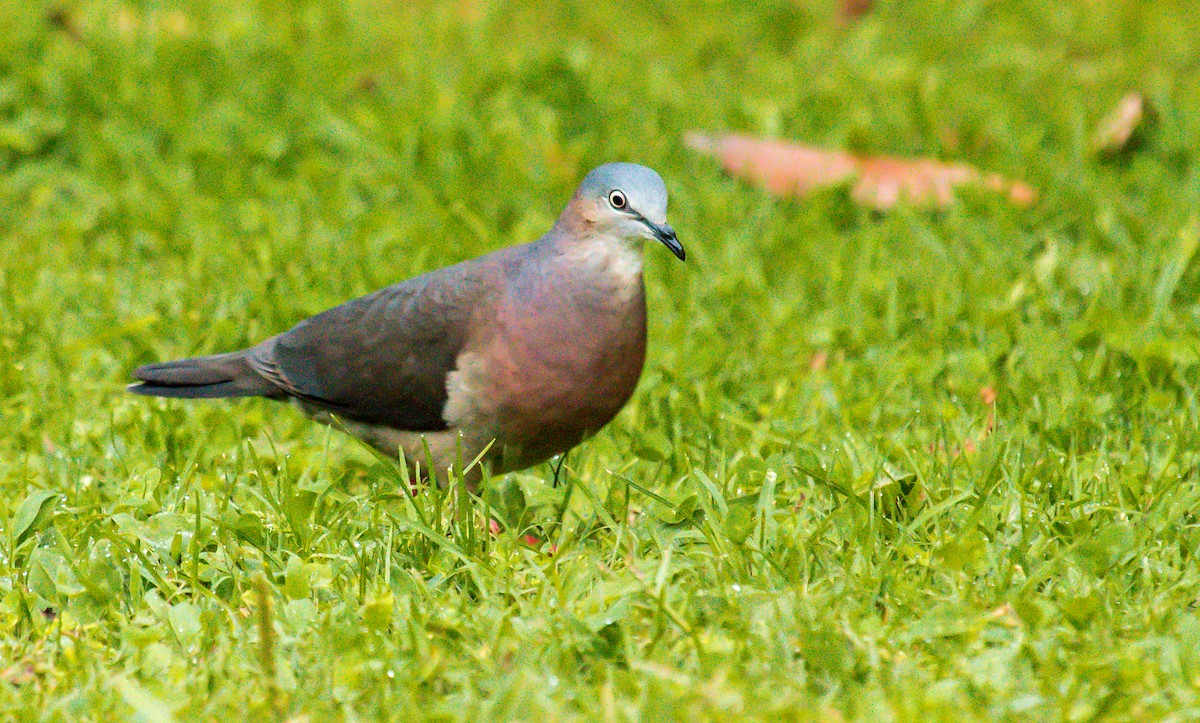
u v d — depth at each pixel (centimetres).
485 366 912
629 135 1623
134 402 1118
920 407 1070
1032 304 1252
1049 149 1612
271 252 1341
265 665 729
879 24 1952
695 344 1209
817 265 1360
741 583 829
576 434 944
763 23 2016
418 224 1403
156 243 1405
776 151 1530
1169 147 1562
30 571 848
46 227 1437
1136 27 1978
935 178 1499
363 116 1628
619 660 763
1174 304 1263
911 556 852
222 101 1695
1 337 1191
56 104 1658
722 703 693
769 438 1020
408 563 871
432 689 748
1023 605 775
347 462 1011
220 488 971
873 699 709
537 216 1434
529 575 847
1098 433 1020
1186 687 720
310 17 1980
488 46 1888
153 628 794
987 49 1898
